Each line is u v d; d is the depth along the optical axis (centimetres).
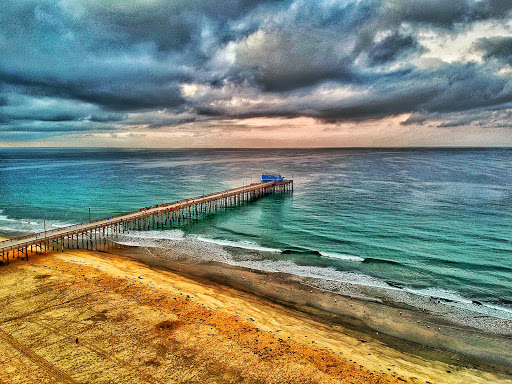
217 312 3400
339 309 3653
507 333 3219
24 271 4362
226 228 7138
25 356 2580
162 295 3725
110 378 2361
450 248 5744
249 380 2391
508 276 4569
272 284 4284
